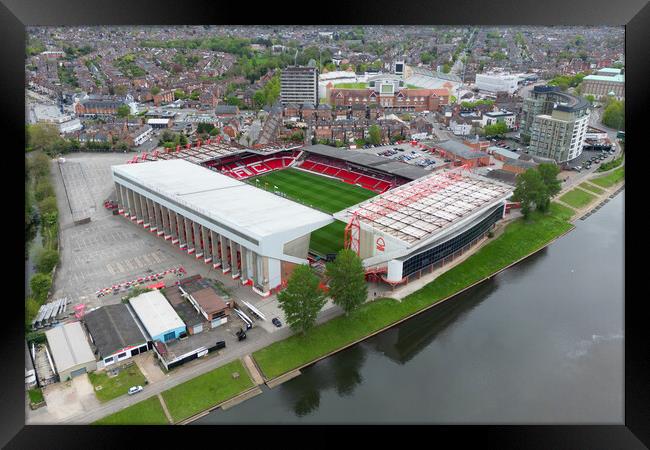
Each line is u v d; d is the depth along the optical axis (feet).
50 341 388.78
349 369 392.68
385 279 479.41
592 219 647.15
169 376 369.50
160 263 531.91
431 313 465.47
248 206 522.88
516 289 501.15
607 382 374.43
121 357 383.45
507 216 631.56
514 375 383.45
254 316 437.17
